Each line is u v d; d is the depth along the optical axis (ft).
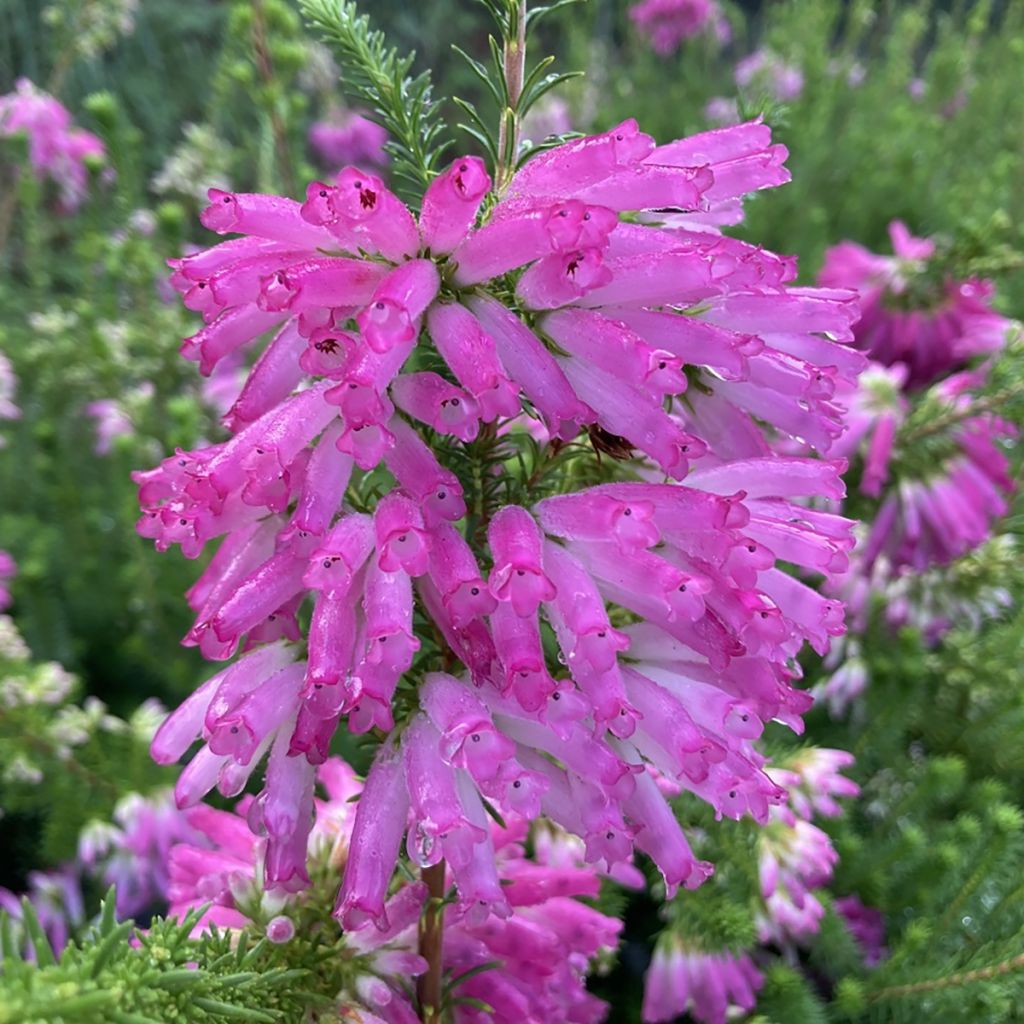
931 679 0.93
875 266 0.99
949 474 0.88
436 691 0.36
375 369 0.31
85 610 1.12
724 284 0.36
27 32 2.39
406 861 0.43
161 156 2.35
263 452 0.34
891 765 0.91
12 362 1.25
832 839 0.80
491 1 0.39
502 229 0.33
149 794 0.86
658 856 0.38
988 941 0.71
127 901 0.87
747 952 0.73
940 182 1.72
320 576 0.34
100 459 1.27
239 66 1.03
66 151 1.44
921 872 0.78
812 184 1.64
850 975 0.73
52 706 0.92
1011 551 0.93
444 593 0.33
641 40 2.14
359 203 0.32
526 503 0.39
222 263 0.37
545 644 0.44
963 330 0.97
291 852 0.37
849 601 0.91
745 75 1.97
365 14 0.44
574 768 0.35
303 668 0.37
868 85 1.96
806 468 0.39
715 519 0.34
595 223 0.32
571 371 0.35
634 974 0.84
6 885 0.95
